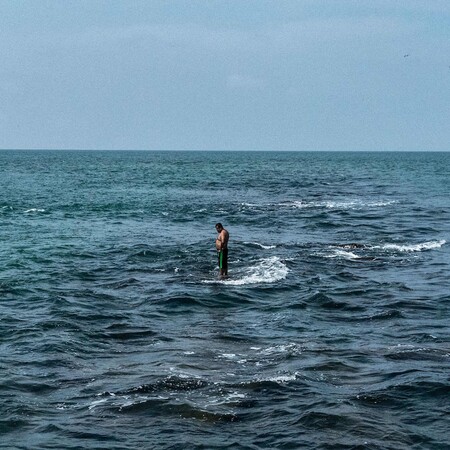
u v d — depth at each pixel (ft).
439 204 206.28
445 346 62.64
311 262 104.06
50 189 256.73
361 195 239.71
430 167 561.43
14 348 60.64
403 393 50.57
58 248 115.34
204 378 52.85
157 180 326.03
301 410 47.16
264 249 115.44
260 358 58.39
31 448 41.73
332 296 82.53
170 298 79.77
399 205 199.93
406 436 43.68
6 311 73.77
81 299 79.61
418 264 104.37
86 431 44.04
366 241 126.93
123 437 43.27
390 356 59.21
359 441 42.86
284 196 229.66
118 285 87.61
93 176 362.74
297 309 76.84
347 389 51.29
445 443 42.88
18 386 51.34
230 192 247.50
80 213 171.12
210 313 75.05
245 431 44.21
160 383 51.67
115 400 48.80
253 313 75.31
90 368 55.57
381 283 90.22
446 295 84.02
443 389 51.29
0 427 44.50
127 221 155.94
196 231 139.54
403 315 74.28
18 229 139.54
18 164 548.72
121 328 68.13
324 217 163.84
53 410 47.21
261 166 545.44
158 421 45.55
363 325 70.64
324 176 375.86
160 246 118.01
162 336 65.41
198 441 42.73
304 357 58.65
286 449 41.86
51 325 68.08
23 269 96.73
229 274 94.43
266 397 49.44
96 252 111.75
